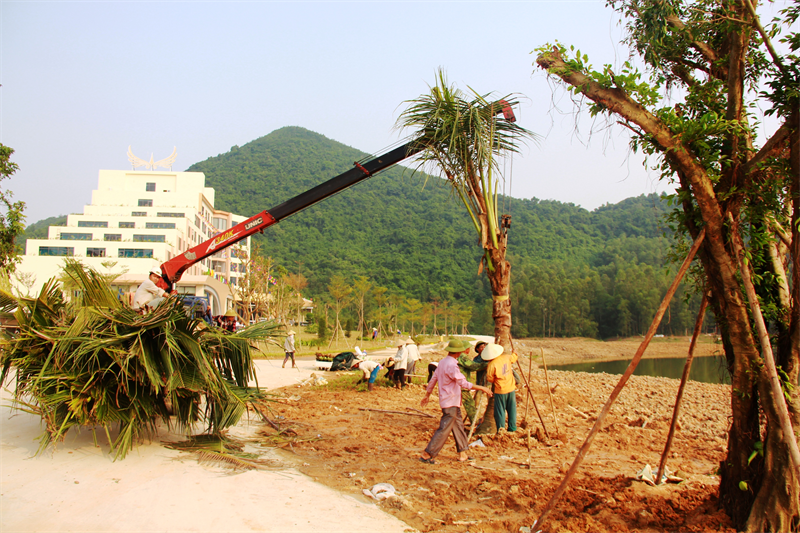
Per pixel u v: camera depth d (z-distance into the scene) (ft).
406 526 13.84
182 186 238.48
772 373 11.96
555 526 13.43
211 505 14.70
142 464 18.06
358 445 22.67
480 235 25.57
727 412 37.24
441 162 25.23
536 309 289.53
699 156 13.12
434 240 490.90
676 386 54.85
